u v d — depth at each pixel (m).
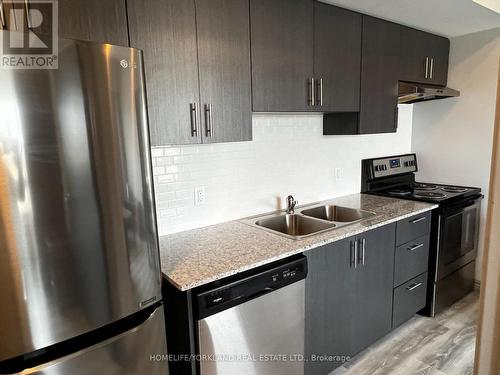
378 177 3.10
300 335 1.79
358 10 2.29
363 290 2.16
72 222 1.05
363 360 2.26
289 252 1.68
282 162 2.50
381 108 2.59
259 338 1.61
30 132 0.95
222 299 1.45
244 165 2.30
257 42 1.84
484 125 2.96
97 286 1.12
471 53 2.97
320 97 2.17
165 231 2.00
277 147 2.46
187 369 1.48
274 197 2.49
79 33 1.27
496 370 0.47
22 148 0.94
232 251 1.69
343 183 2.93
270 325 1.65
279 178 2.50
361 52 2.37
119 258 1.17
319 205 2.65
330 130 2.67
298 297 1.75
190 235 1.98
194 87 1.63
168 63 1.54
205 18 1.63
